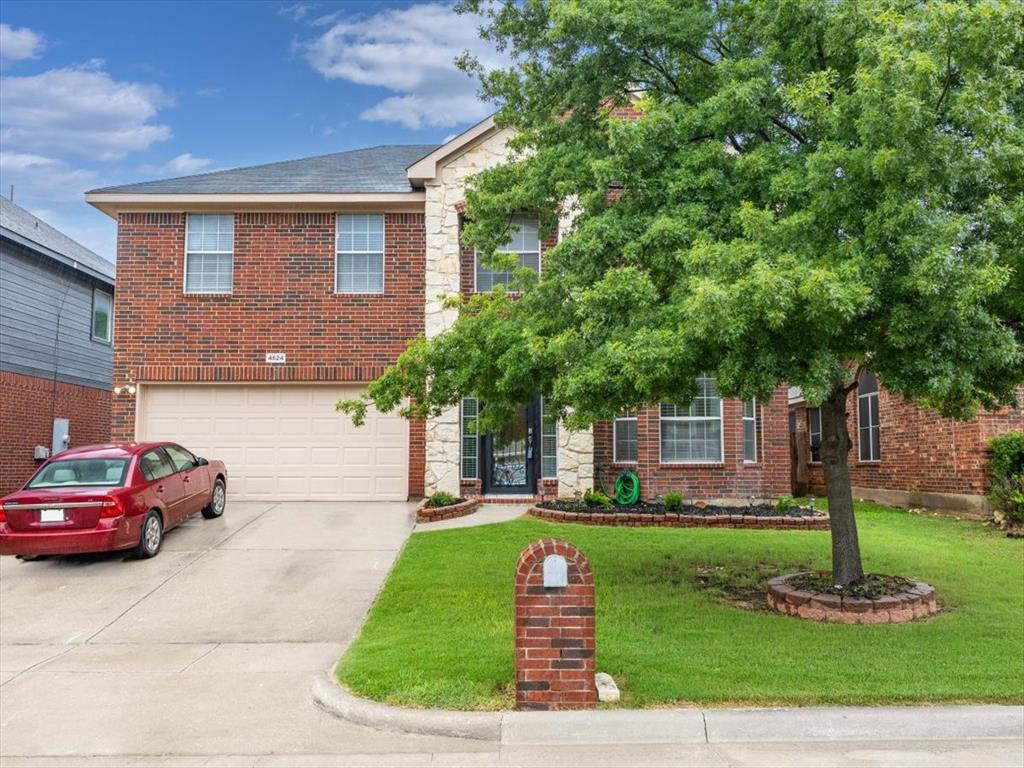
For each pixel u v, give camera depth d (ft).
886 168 20.56
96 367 74.23
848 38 23.38
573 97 28.30
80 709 19.98
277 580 32.73
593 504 47.29
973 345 20.98
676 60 28.27
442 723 18.01
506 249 52.26
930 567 32.91
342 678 20.63
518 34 29.94
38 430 64.39
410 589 29.58
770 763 16.40
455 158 52.49
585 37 27.35
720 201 25.25
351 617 27.99
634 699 18.70
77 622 27.89
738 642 22.77
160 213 53.42
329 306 53.21
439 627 24.75
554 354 25.03
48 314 66.18
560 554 18.85
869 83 20.61
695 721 17.66
